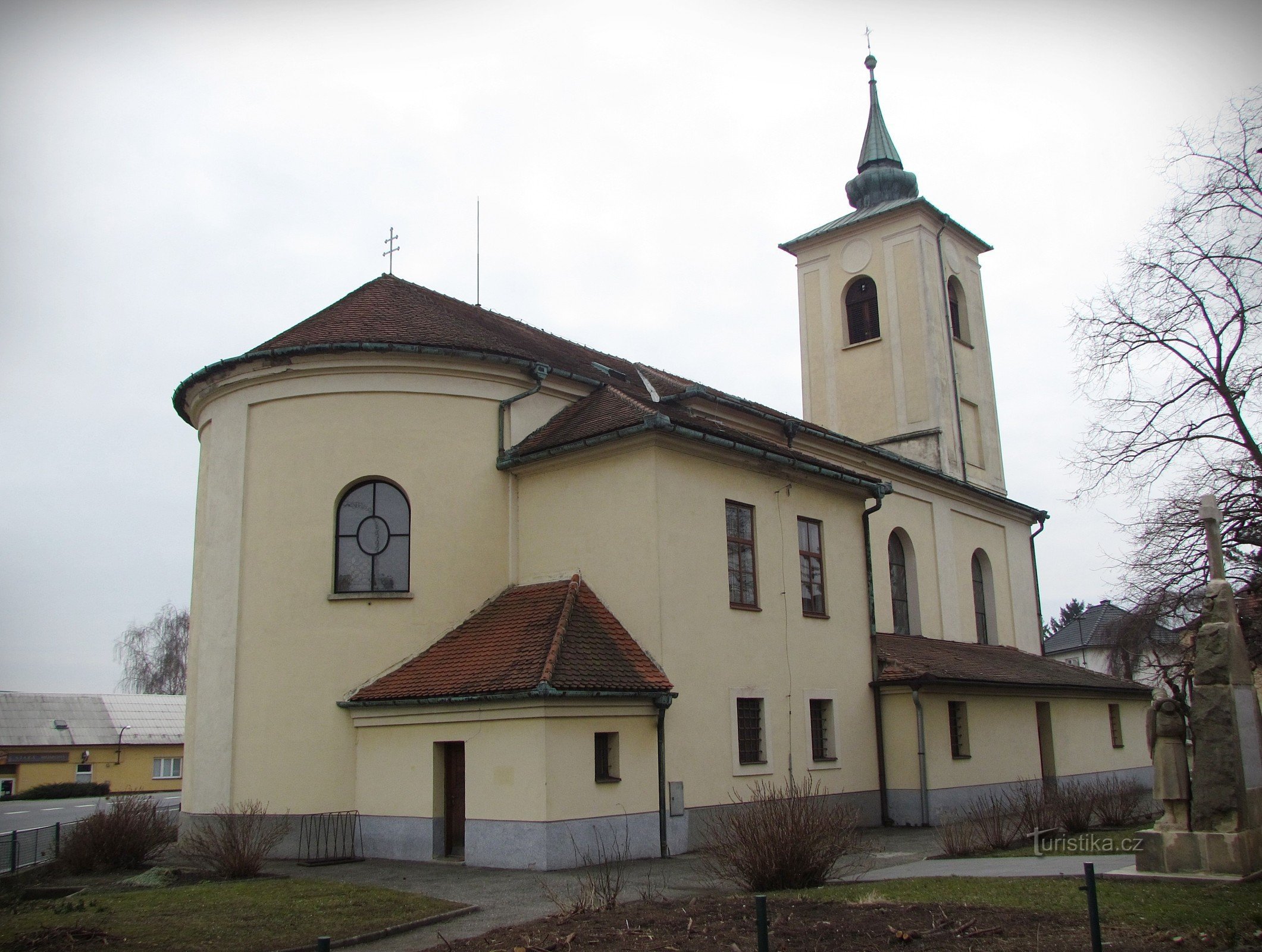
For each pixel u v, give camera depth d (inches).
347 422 759.7
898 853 656.4
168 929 422.6
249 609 743.7
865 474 1089.4
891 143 1502.2
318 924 434.0
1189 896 420.2
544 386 817.5
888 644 979.3
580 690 608.1
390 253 954.7
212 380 792.3
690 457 737.0
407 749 671.8
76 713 2420.0
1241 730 477.1
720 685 722.8
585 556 734.5
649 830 644.1
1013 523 1385.3
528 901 494.6
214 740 732.0
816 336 1446.9
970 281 1471.5
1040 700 1081.4
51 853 727.1
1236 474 902.4
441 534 749.3
